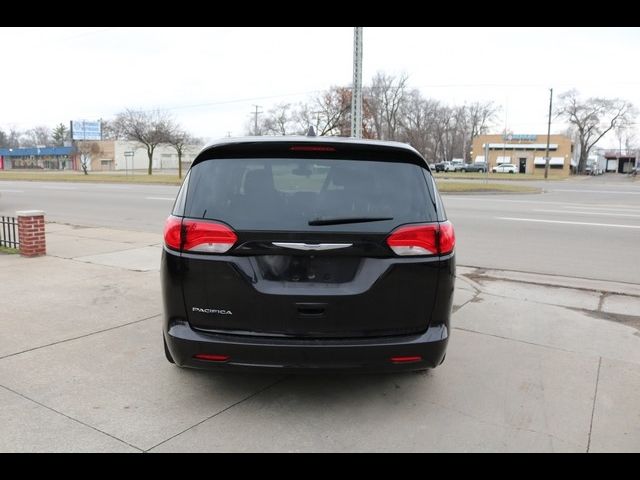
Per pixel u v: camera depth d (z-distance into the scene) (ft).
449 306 11.14
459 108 336.70
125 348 14.98
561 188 114.01
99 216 50.65
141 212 53.72
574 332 17.06
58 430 10.61
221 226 10.44
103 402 11.82
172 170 273.13
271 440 10.42
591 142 307.78
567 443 10.45
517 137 285.02
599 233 38.27
